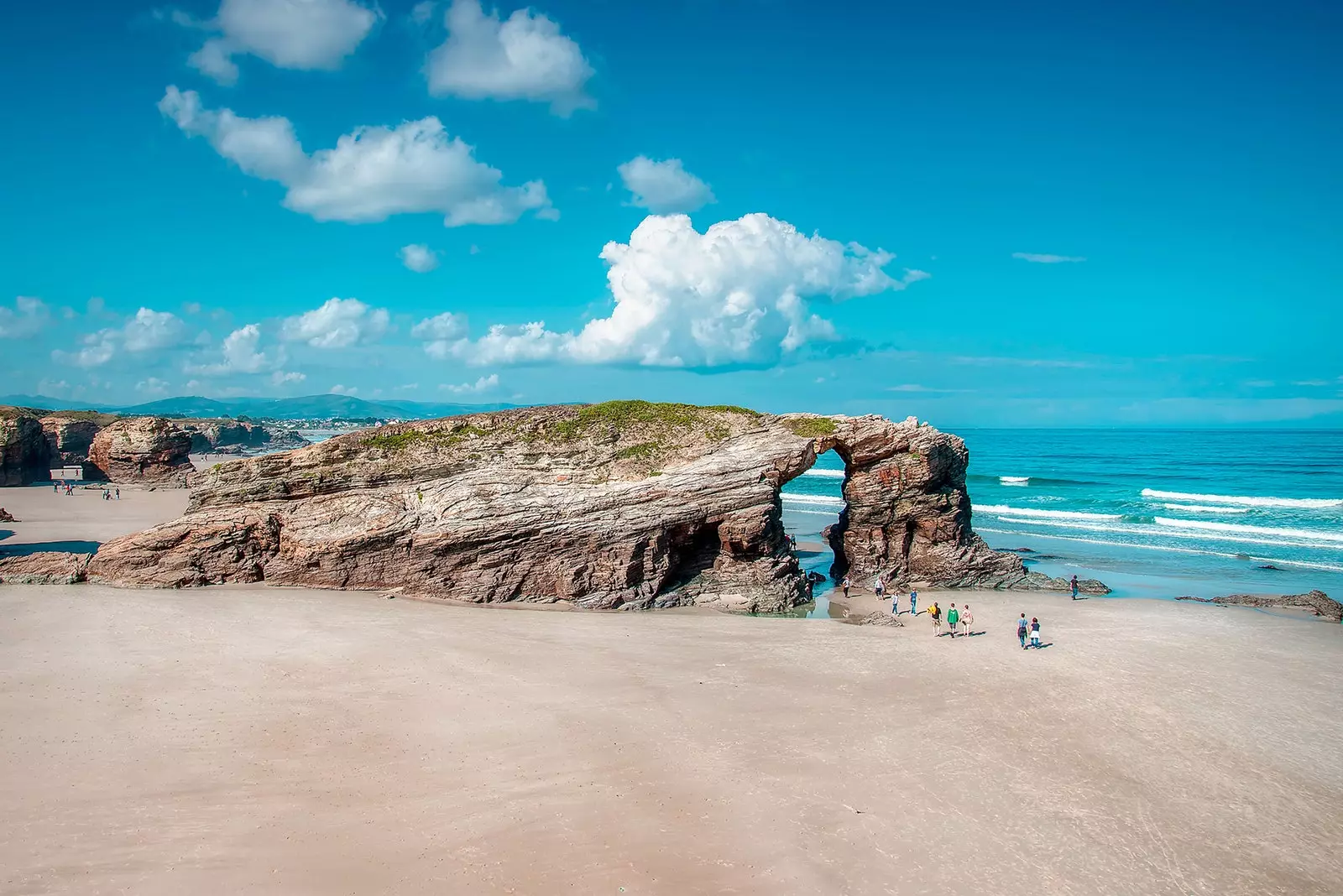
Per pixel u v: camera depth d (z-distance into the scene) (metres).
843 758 22.80
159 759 21.38
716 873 16.88
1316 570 53.53
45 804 18.81
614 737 23.62
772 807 19.73
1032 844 18.67
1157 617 40.69
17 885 15.52
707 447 46.03
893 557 49.06
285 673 28.61
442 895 15.77
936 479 48.62
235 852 16.97
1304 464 137.75
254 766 21.14
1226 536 66.75
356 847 17.36
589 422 47.66
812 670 30.72
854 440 47.91
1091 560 57.12
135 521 67.62
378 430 47.00
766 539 44.38
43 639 31.94
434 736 23.38
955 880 17.11
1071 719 26.27
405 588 41.97
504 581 42.00
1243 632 37.53
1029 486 106.81
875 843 18.34
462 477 44.00
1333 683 30.31
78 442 116.12
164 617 35.78
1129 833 19.33
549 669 30.05
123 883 15.74
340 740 22.92
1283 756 23.88
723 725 24.91
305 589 42.06
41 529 62.53
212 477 44.62
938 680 29.77
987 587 47.81
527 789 20.19
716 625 38.22
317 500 43.97
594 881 16.41
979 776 21.95
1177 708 27.45
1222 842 19.09
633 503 43.22
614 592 41.81
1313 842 19.19
